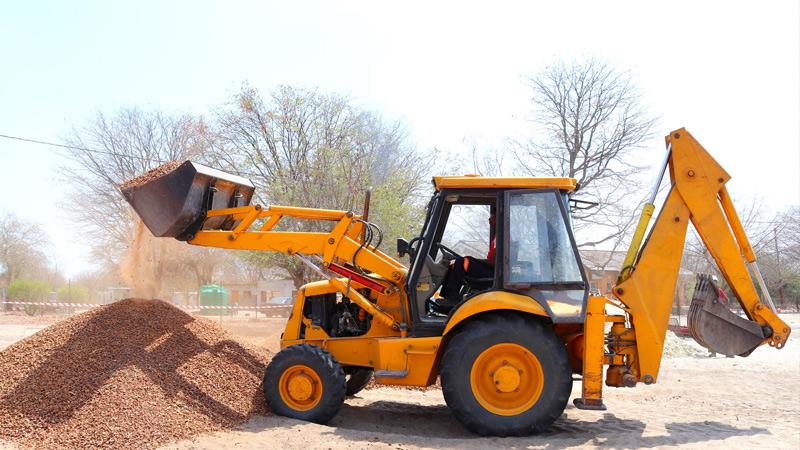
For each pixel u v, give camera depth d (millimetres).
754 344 7145
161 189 7426
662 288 6949
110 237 29703
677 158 7230
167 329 7691
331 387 6891
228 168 22156
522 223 6875
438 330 7020
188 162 7438
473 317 6801
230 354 7766
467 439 6414
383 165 21000
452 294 7348
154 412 6152
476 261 7312
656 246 7035
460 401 6527
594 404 6465
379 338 7227
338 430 6477
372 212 17281
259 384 7449
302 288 7875
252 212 7699
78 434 5648
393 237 16859
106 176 28672
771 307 7141
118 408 6039
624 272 7055
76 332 7234
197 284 33062
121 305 7887
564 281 6656
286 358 7012
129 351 7012
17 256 49719
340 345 7449
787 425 7273
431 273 7293
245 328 18719
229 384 7172
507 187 6984
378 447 5906
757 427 7148
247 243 7719
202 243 7781
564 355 6512
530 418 6441
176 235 7699
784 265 38844
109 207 28984
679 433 6793
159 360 7035
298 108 20844
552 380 6465
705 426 7180
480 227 7754
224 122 21703
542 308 6598
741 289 7109
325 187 18281
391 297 7492
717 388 10086
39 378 6367
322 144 19844
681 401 8906
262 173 21016
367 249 7605
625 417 7738
